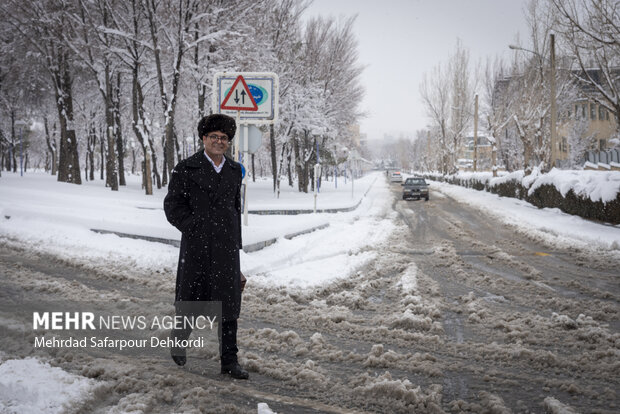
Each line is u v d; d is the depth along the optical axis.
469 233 14.65
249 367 3.80
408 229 15.72
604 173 18.67
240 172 3.64
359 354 4.24
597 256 10.48
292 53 30.45
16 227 11.16
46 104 36.44
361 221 17.77
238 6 23.39
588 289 7.20
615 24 19.39
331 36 35.47
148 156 25.83
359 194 34.53
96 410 2.90
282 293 6.74
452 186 53.06
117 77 31.67
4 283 6.53
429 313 5.67
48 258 8.55
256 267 8.27
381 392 3.36
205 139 3.51
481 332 5.07
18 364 3.46
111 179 28.80
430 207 25.45
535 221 17.67
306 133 35.28
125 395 3.15
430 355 4.18
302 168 37.12
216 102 12.92
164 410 2.95
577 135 54.22
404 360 4.11
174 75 23.61
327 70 35.31
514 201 28.27
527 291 7.14
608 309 6.00
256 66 24.22
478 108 51.78
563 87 35.00
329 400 3.27
